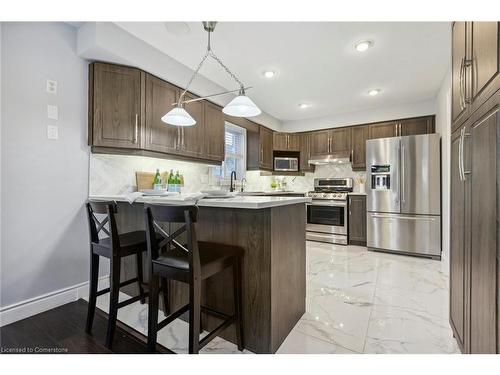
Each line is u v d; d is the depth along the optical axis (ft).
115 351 4.98
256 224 5.03
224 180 13.55
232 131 14.82
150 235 4.61
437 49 8.27
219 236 5.51
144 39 7.88
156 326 4.75
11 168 6.08
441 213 11.00
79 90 7.41
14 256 6.14
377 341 5.28
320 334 5.56
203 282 5.77
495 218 3.22
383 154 12.32
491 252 3.33
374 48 8.23
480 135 3.67
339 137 15.52
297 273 6.12
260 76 10.36
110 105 7.73
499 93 3.10
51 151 6.81
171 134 9.27
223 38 7.72
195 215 4.06
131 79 8.04
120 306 5.29
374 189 12.55
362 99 12.95
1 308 5.91
